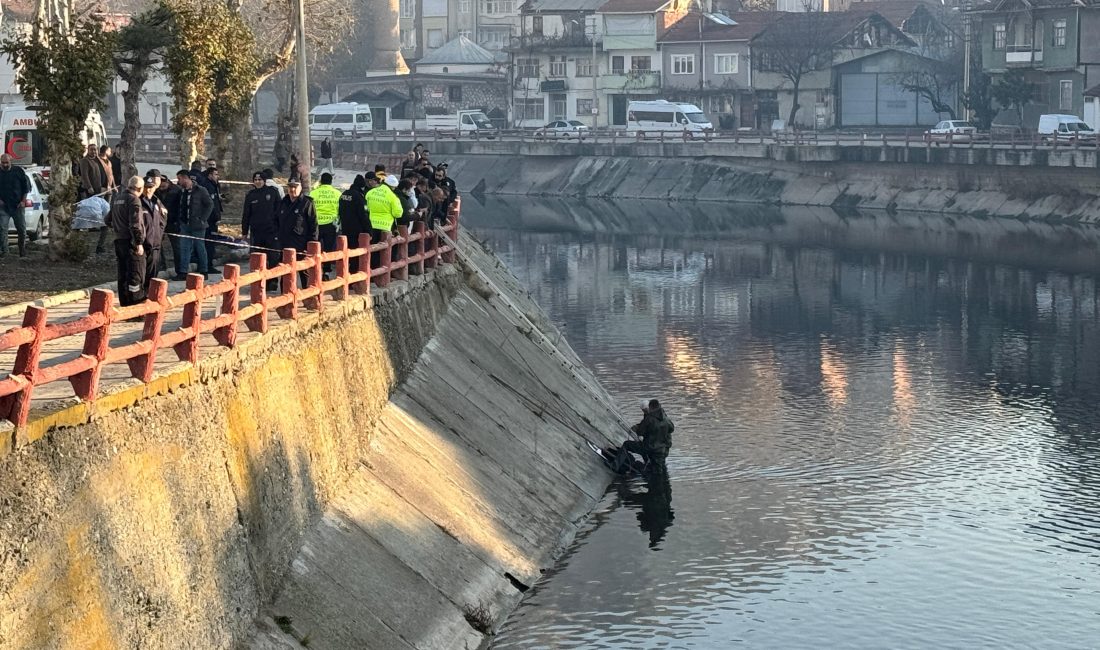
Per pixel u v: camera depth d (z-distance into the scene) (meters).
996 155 88.19
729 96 119.31
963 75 108.88
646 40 122.75
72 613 14.41
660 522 30.53
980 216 89.50
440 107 132.12
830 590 26.98
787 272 68.75
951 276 66.50
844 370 46.22
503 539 27.06
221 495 18.53
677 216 95.75
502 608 24.89
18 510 13.73
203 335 21.06
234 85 50.00
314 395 23.19
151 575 16.19
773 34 115.12
